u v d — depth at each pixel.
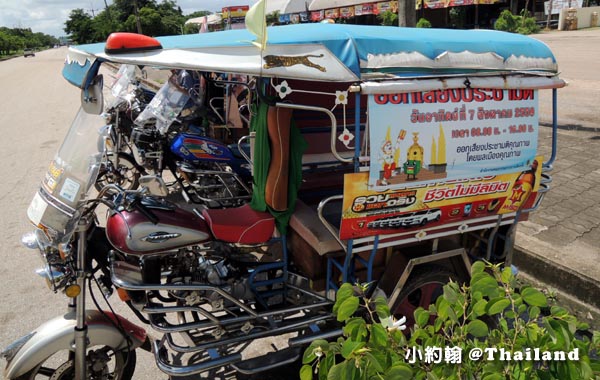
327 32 2.49
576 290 3.83
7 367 2.41
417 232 2.68
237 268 2.79
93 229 2.47
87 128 2.54
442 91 2.54
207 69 2.18
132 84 6.39
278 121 2.65
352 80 2.33
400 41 2.51
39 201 2.44
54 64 37.78
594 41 20.45
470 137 2.64
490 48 2.77
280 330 2.70
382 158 2.41
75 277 2.38
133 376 3.03
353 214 2.44
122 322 2.60
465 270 2.96
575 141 7.40
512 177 2.84
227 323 2.59
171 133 5.38
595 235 4.48
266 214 2.83
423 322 1.71
